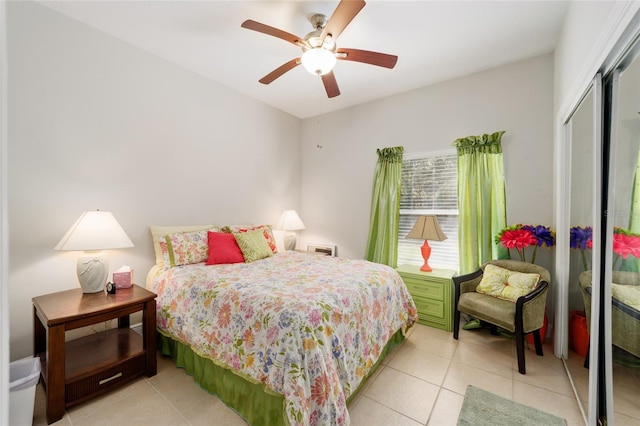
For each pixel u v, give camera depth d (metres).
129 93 2.47
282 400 1.41
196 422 1.57
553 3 1.95
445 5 1.97
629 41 1.12
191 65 2.84
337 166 4.05
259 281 1.99
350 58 2.08
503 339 2.58
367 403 1.73
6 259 0.51
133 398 1.76
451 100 3.12
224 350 1.68
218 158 3.22
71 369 1.71
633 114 1.13
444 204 3.23
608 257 1.33
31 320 1.97
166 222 2.75
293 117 4.30
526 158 2.71
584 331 1.77
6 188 0.50
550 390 1.84
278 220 4.04
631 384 1.14
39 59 2.00
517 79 2.74
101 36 2.29
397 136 3.51
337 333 1.58
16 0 1.91
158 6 2.02
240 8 2.04
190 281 2.08
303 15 2.10
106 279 2.09
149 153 2.62
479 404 1.71
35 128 1.98
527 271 2.44
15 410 1.40
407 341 2.55
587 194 1.67
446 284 2.78
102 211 2.20
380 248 3.53
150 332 1.98
